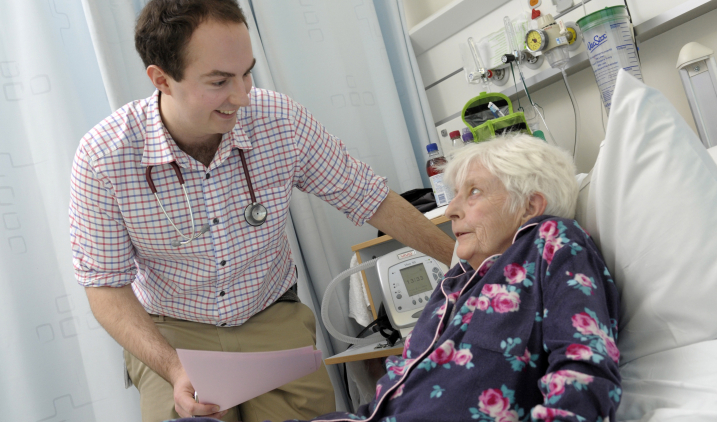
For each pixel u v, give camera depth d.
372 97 2.55
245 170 1.37
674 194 0.92
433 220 1.79
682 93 1.88
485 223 1.07
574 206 1.09
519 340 0.90
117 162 1.28
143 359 1.25
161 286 1.42
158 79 1.20
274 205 1.41
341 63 2.50
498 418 0.88
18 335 1.78
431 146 2.20
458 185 1.12
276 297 1.54
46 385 1.80
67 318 1.85
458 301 1.04
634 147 0.96
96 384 1.86
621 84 0.97
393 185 2.54
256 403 1.44
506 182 1.05
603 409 0.74
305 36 2.45
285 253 1.59
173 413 1.33
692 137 0.94
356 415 1.08
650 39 1.93
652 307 0.92
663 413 0.79
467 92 2.48
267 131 1.41
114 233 1.32
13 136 1.85
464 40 2.45
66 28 1.98
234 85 1.16
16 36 1.90
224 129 1.23
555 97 2.24
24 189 1.85
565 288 0.87
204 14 1.10
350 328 2.23
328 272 2.20
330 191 1.50
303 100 2.41
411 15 2.77
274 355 1.16
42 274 1.84
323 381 1.56
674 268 0.91
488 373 0.90
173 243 1.33
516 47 2.18
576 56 2.00
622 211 0.97
